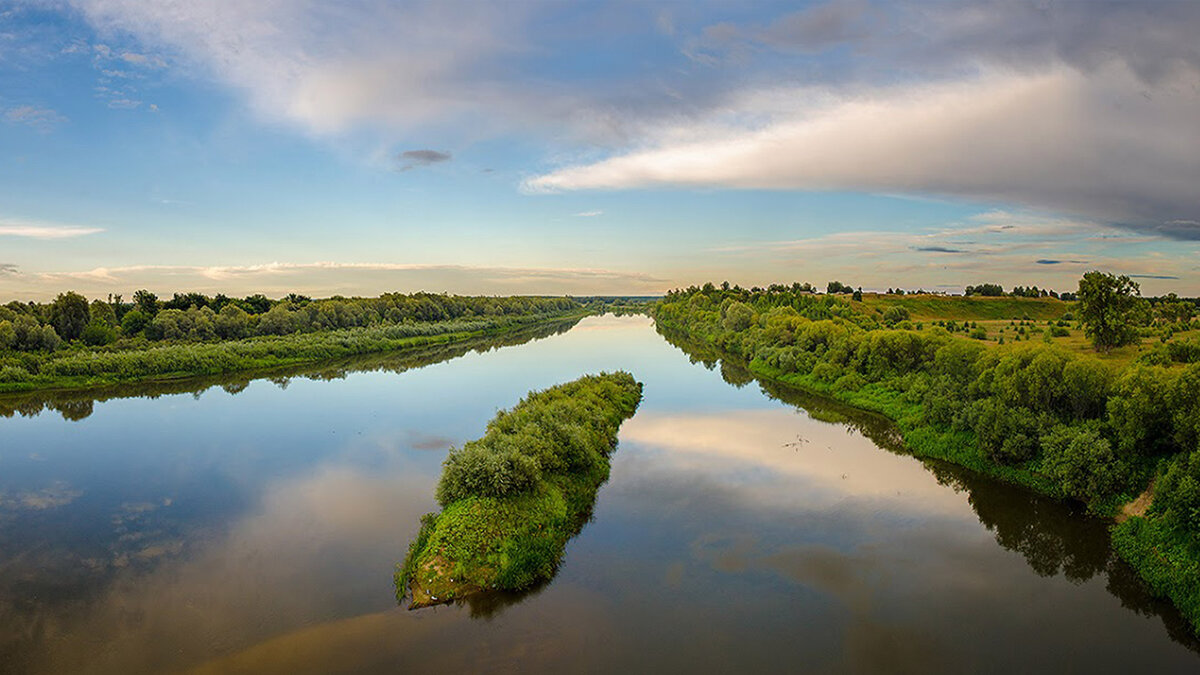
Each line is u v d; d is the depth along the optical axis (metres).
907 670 18.95
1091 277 60.88
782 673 18.75
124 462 39.03
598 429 40.88
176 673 18.66
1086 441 31.52
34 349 76.81
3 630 21.02
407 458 39.25
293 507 31.38
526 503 27.39
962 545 27.30
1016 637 20.72
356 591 23.23
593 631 20.75
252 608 22.19
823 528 28.75
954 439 40.12
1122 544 26.66
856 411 53.50
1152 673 18.97
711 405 55.69
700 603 22.45
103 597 23.03
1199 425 27.62
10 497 33.25
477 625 21.05
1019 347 40.84
